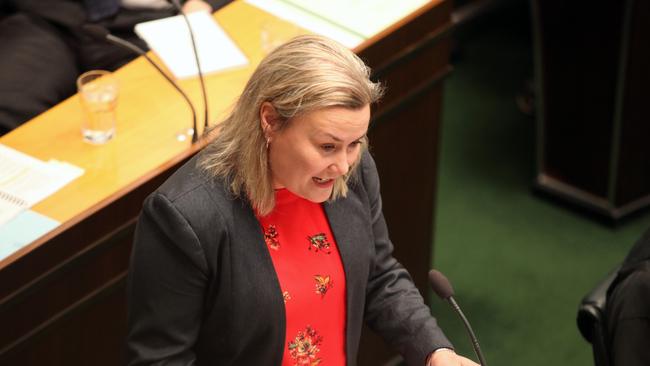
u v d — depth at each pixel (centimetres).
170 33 1326
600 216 1781
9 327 973
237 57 1278
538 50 1716
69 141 1132
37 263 970
